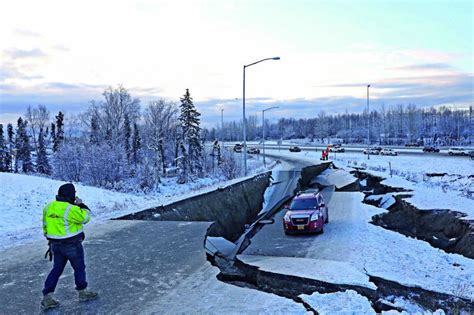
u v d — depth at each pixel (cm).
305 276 1100
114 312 660
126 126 8406
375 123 16975
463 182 3606
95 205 2541
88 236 1188
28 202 2352
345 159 7044
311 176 4875
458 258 1638
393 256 1631
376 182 3884
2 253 1013
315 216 2095
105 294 738
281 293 1059
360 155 7969
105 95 8362
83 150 5753
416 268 1482
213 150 7425
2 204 2208
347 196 3425
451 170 4678
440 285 1255
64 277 827
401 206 2597
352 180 4159
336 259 1554
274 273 1135
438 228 2047
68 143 6294
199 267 895
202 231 1252
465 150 8044
